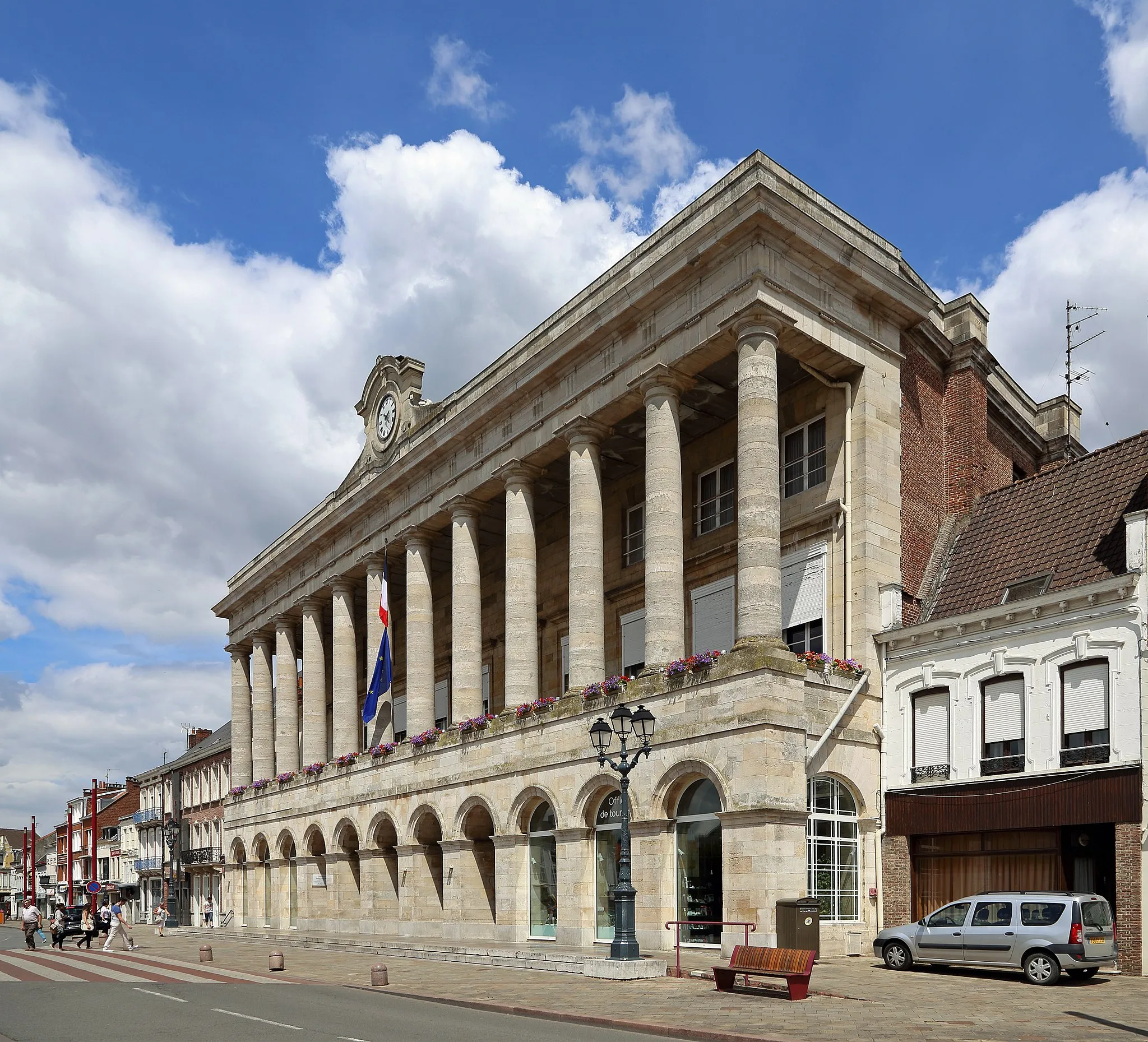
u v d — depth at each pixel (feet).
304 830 142.82
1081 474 88.58
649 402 91.56
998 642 77.77
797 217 84.33
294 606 158.30
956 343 102.42
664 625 86.94
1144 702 68.23
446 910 108.27
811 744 78.38
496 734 103.19
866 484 88.28
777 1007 52.24
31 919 126.11
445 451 119.75
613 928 88.02
